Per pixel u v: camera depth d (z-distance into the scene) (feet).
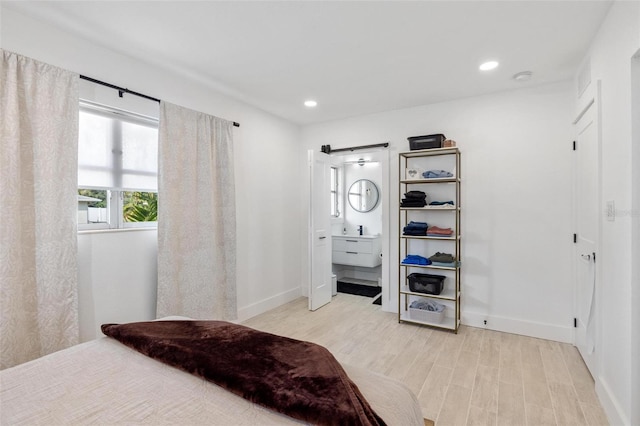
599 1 5.93
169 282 8.62
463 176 11.11
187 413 3.20
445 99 11.25
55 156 6.59
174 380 3.79
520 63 8.49
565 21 6.58
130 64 8.16
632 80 5.12
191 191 9.24
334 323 11.35
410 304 11.78
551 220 9.84
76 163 6.87
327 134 14.07
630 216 5.18
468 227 11.05
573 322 9.43
